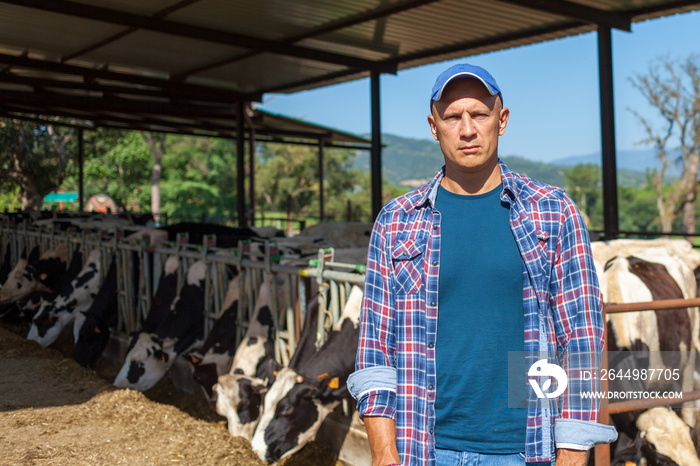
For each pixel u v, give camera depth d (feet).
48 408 14.67
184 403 15.57
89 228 23.20
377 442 5.16
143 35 36.81
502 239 5.19
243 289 15.12
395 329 5.42
